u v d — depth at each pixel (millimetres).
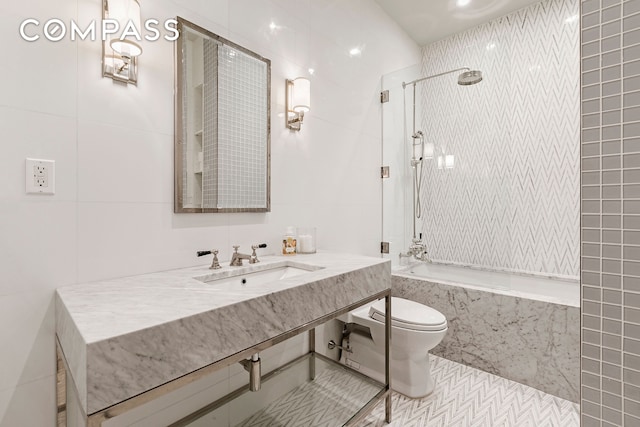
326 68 2145
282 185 1835
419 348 1736
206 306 882
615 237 633
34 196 1007
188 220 1402
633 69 608
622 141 622
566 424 1555
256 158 1675
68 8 1067
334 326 2117
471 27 2973
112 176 1170
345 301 1339
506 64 2734
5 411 964
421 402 1756
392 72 2766
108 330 712
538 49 2613
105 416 671
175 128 1341
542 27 2596
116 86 1178
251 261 1522
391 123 2713
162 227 1314
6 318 962
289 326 1086
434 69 3207
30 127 996
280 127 1822
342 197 2275
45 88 1023
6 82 957
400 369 1845
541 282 2527
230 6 1559
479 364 2090
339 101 2256
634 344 612
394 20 2885
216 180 1491
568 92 2486
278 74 1808
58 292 1007
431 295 2326
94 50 1122
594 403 663
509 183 2643
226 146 1533
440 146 2814
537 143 2607
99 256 1142
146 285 1094
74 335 752
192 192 1397
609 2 637
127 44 1124
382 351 1917
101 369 666
